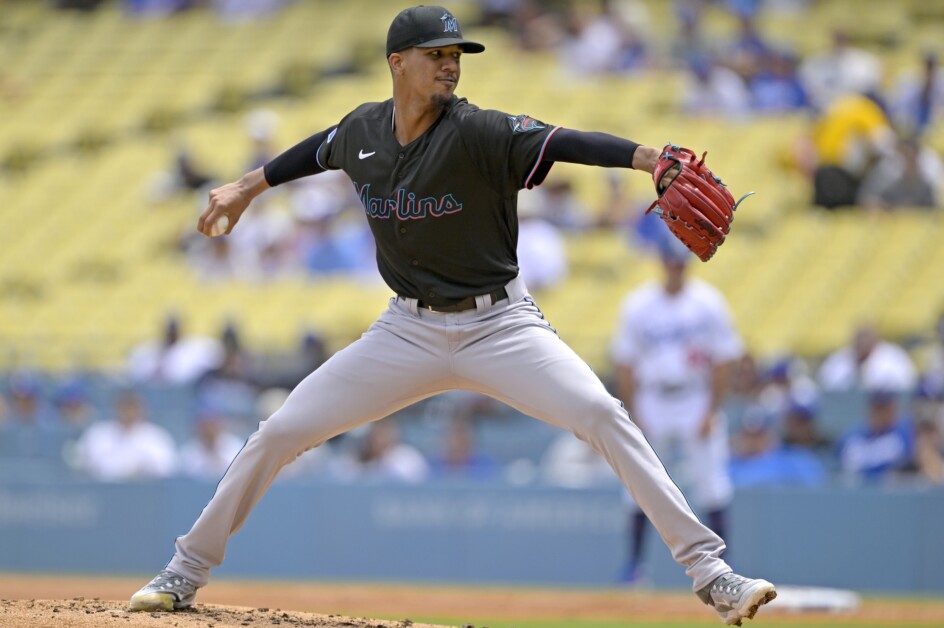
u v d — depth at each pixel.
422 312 15.50
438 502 34.00
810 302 42.19
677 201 14.05
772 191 47.25
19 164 62.84
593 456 35.19
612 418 14.81
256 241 49.00
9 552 36.84
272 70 63.66
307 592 30.83
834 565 31.77
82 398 40.97
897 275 42.69
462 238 15.01
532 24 58.41
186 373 41.66
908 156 45.78
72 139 63.12
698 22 56.59
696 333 30.28
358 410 15.72
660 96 53.72
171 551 35.72
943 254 43.16
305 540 34.69
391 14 64.88
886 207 45.59
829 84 52.12
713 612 26.42
